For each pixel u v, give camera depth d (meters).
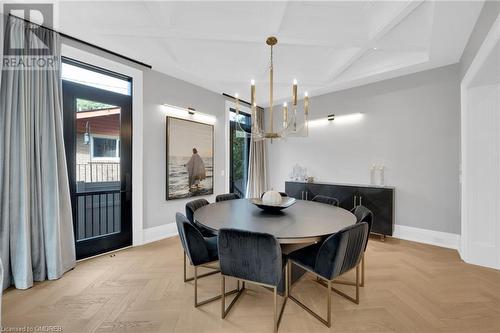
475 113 2.90
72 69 2.89
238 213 2.41
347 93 4.50
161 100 3.79
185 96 4.15
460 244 3.20
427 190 3.64
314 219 2.20
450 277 2.55
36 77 2.39
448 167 3.47
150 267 2.78
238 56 3.53
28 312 1.93
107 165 3.21
